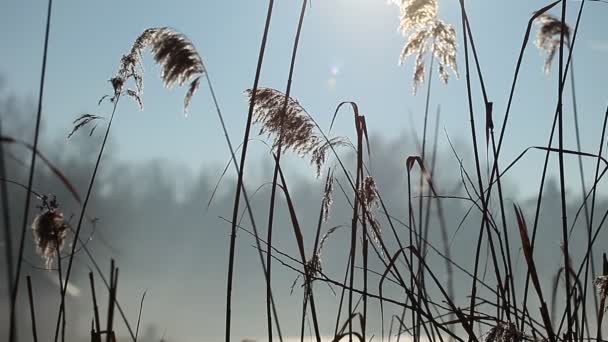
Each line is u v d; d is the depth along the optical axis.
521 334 3.26
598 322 3.86
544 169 3.92
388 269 3.89
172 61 3.66
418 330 3.91
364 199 4.20
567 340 3.70
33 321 3.75
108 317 3.33
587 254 3.87
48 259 3.89
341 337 4.02
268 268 3.83
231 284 3.63
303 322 4.03
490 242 3.85
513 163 3.90
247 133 3.72
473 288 3.83
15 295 2.89
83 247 3.70
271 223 3.89
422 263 3.90
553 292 4.17
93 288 3.69
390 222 3.97
